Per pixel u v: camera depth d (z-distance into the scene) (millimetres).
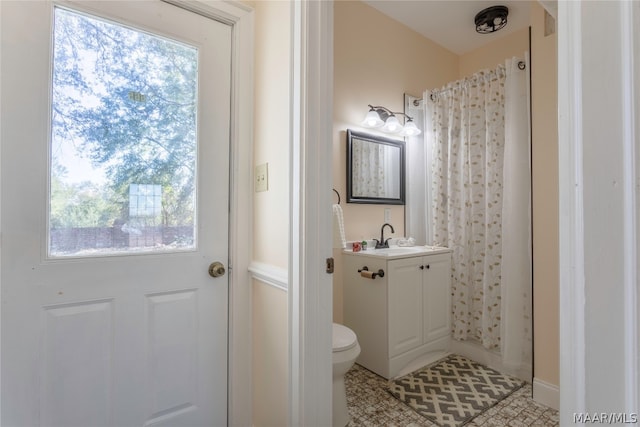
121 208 1164
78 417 1069
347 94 2330
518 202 2051
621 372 359
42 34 1018
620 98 362
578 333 395
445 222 2555
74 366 1066
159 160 1245
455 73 3127
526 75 2045
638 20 353
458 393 1889
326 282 1163
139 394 1182
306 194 1126
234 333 1399
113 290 1139
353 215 2373
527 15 2529
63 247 1058
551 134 1726
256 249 1426
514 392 1900
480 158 2359
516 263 2045
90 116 1104
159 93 1246
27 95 992
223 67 1391
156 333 1223
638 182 350
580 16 396
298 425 1117
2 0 962
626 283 357
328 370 1163
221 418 1373
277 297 1280
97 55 1118
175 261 1266
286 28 1238
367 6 2445
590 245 385
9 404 967
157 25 1231
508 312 2061
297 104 1145
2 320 959
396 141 2621
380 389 1925
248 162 1439
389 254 2109
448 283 2426
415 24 2682
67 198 1062
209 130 1352
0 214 957
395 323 2057
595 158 382
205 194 1341
